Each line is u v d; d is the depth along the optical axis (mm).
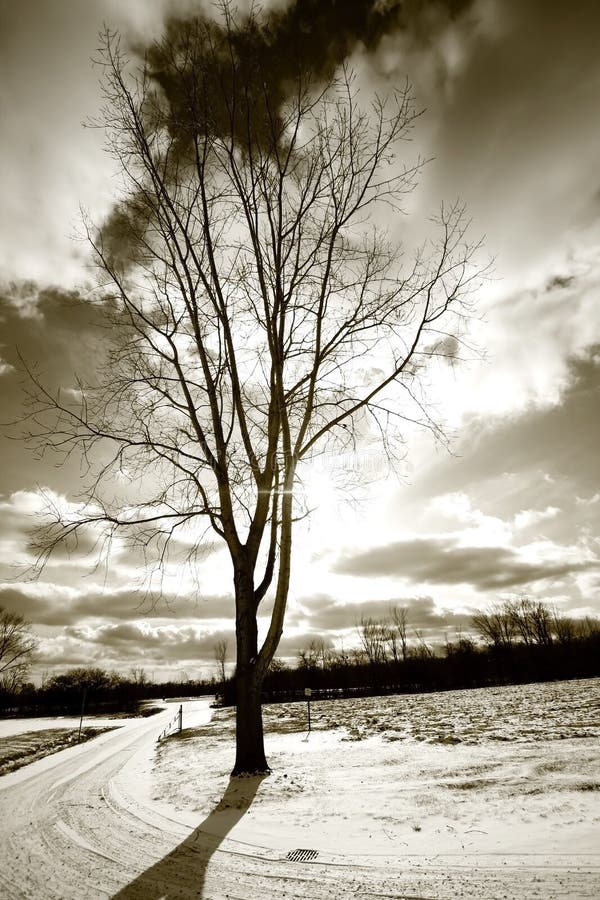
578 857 5238
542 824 6383
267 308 12562
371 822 7148
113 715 55969
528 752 11156
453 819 6973
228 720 32906
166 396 12281
